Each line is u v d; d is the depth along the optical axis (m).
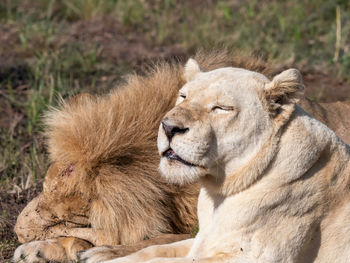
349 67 16.58
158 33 19.84
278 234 7.02
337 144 7.27
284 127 6.95
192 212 9.03
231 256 6.96
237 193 7.07
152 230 8.75
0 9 22.05
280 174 6.90
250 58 11.18
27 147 12.51
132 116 9.11
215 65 10.43
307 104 10.18
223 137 6.85
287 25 19.44
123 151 8.76
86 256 8.00
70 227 8.84
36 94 13.98
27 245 8.44
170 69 10.17
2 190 10.64
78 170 8.59
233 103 6.81
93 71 16.36
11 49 18.20
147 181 8.73
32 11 21.72
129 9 21.39
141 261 7.32
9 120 13.90
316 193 7.11
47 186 8.80
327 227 7.26
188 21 20.59
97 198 8.63
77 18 21.42
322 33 19.34
